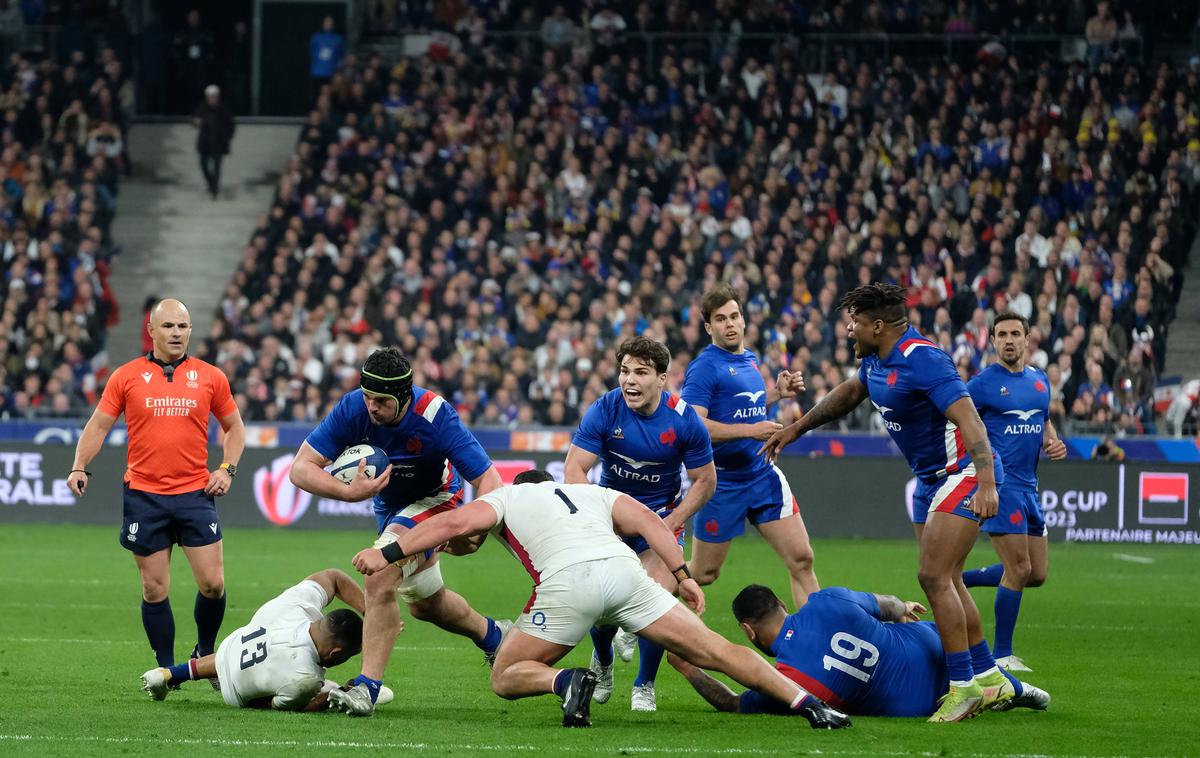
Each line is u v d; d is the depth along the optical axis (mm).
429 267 91062
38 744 22641
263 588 48500
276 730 24062
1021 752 23000
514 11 109938
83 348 86812
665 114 100312
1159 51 105625
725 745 23125
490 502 25234
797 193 94062
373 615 26172
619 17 106500
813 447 73938
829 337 82375
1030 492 34719
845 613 26172
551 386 79688
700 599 25062
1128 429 76438
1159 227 89375
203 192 105812
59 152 99812
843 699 26078
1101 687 31047
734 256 87562
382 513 28531
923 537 26078
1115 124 96062
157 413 29469
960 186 92812
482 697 28734
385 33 112312
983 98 98812
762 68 102250
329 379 81875
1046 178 93000
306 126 108438
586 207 93250
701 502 28719
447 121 98438
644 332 82812
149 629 29641
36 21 111125
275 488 72812
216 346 86375
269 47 115562
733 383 33125
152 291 101188
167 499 29578
